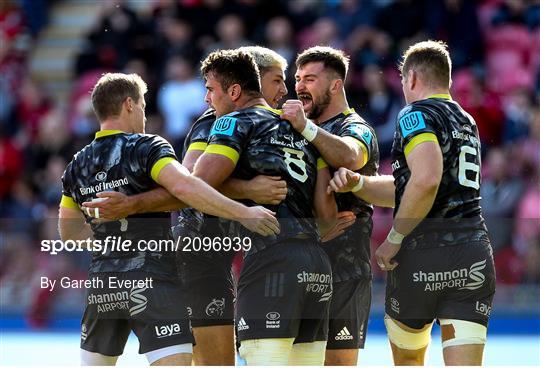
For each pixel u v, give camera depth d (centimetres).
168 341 1747
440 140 1803
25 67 5247
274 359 1767
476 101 4181
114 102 1798
